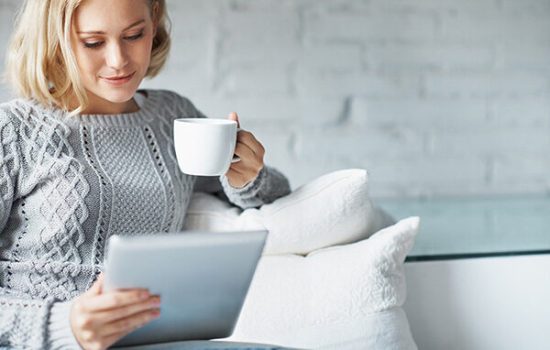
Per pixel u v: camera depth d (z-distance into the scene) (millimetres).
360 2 2855
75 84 1456
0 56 2607
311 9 2826
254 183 1621
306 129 2875
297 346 1507
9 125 1449
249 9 2783
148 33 1471
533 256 1746
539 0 3014
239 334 1529
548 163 3105
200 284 1167
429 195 3014
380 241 1570
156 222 1550
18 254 1449
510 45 3010
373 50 2891
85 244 1461
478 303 1726
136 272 1115
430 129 2980
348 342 1509
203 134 1370
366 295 1534
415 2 2902
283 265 1587
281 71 2832
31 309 1248
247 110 2826
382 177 2965
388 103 2930
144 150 1586
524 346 1746
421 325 1713
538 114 3068
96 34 1419
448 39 2953
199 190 1783
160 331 1239
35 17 1449
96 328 1158
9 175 1436
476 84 3000
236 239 1131
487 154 3047
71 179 1456
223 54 2783
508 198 3029
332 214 1606
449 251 1761
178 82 2768
